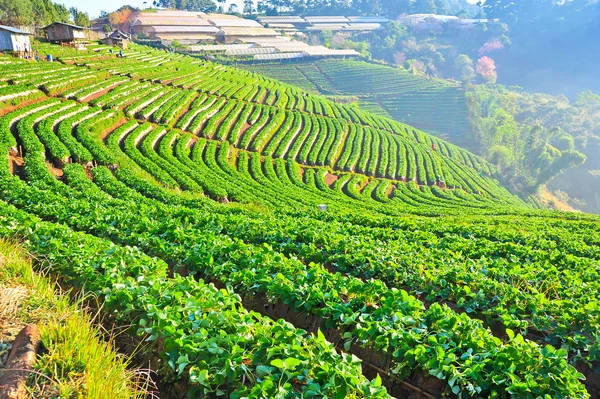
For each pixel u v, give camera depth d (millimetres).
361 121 94250
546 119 123812
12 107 48125
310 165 66562
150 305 8016
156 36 158500
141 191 33969
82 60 76312
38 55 68562
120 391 6090
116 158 41344
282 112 83875
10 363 5973
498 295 12461
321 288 10586
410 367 8023
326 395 6133
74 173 33250
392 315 9180
